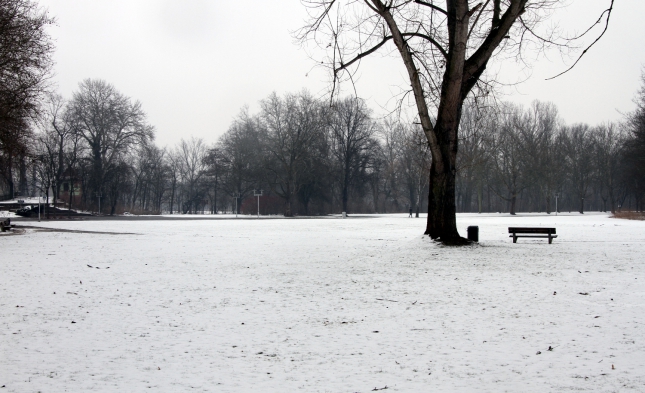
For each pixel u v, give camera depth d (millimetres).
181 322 8703
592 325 8258
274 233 31938
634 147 63969
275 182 74188
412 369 6223
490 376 5938
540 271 14305
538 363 6402
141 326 8430
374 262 16547
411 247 19719
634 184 74875
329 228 37719
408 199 101875
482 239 25188
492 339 7535
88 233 32031
